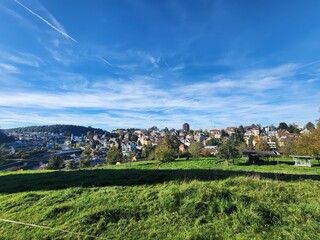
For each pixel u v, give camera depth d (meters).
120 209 9.91
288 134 127.12
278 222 8.36
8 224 9.54
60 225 9.16
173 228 8.40
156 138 193.00
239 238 7.55
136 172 19.75
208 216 9.05
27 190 15.32
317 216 8.63
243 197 10.10
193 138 188.25
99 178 17.64
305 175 16.44
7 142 199.75
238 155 44.78
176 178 15.16
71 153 178.50
